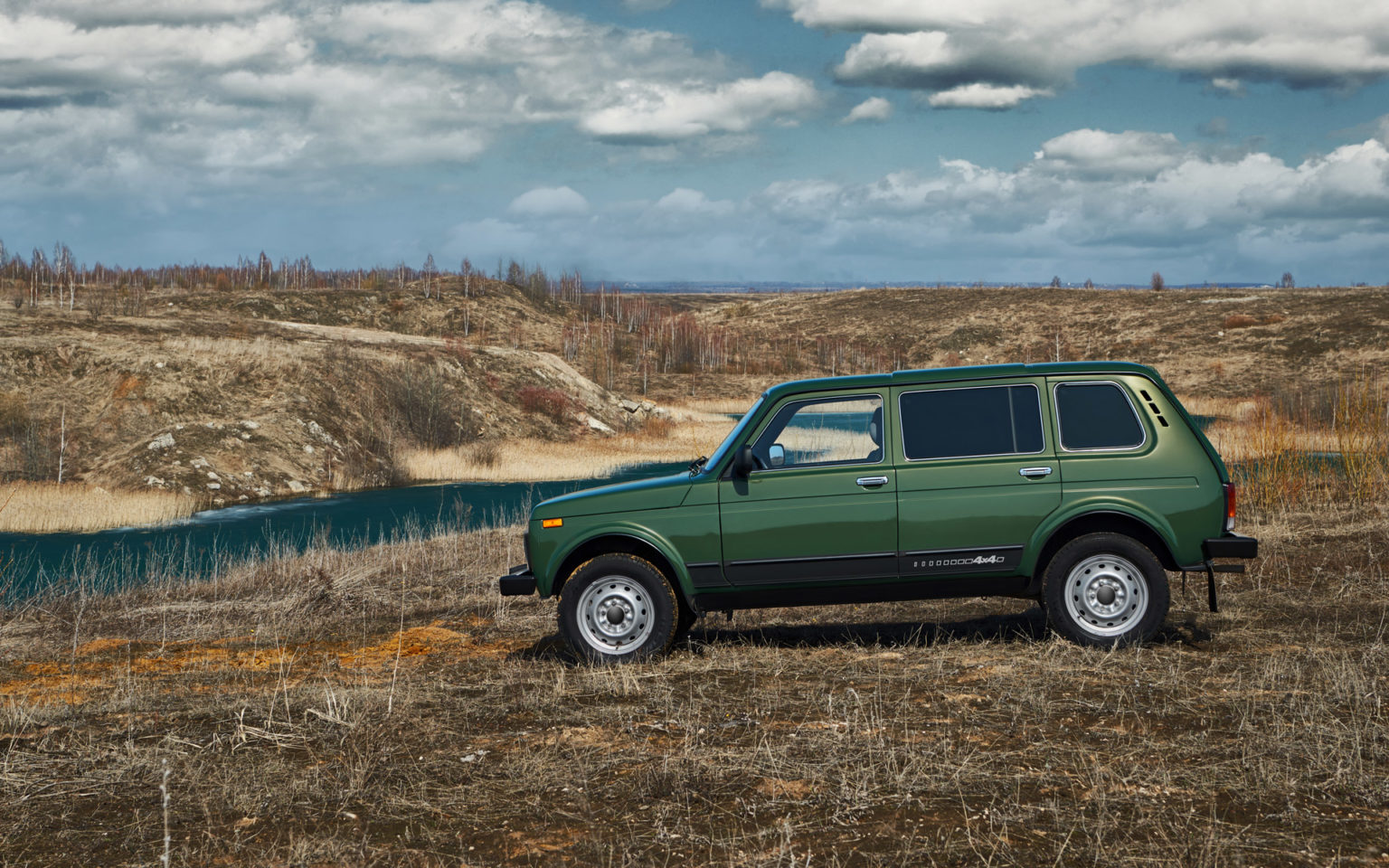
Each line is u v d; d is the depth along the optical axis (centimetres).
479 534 1689
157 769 536
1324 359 9200
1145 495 732
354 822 455
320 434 3909
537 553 763
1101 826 407
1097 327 12988
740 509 748
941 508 738
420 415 4616
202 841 441
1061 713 573
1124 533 747
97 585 1525
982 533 737
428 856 416
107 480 3306
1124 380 749
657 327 12850
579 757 527
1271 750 492
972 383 754
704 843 415
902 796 454
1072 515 731
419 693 675
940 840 408
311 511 2966
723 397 9094
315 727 606
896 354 13412
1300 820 418
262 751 566
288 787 497
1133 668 662
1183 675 643
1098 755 500
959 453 745
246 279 14900
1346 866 378
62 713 667
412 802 475
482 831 440
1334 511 1320
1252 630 779
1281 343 9981
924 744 519
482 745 561
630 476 3900
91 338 4594
